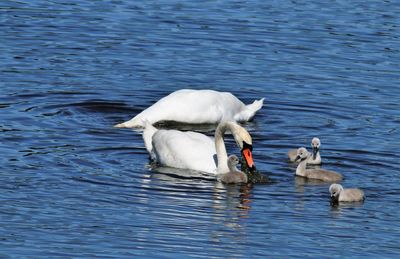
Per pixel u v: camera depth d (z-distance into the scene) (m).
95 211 19.17
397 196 20.41
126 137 23.67
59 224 18.52
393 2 36.28
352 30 32.88
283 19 33.81
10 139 22.92
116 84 27.48
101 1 35.56
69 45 30.59
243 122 25.53
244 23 33.25
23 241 17.77
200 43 31.22
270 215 19.30
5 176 20.66
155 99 26.69
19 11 33.84
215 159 21.80
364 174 21.62
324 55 30.45
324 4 35.81
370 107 26.36
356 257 17.55
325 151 22.98
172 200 19.86
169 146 22.02
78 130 23.95
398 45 31.59
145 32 32.12
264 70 29.06
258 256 17.50
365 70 29.28
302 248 17.86
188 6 35.22
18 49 30.00
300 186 20.89
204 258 17.34
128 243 17.83
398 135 24.19
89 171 21.20
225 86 27.75
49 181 20.52
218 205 19.69
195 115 25.12
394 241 18.28
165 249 17.64
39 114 24.92
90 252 17.42
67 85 27.16
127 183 20.67
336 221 19.09
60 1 35.38
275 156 22.64
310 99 26.91
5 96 26.05
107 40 31.23
